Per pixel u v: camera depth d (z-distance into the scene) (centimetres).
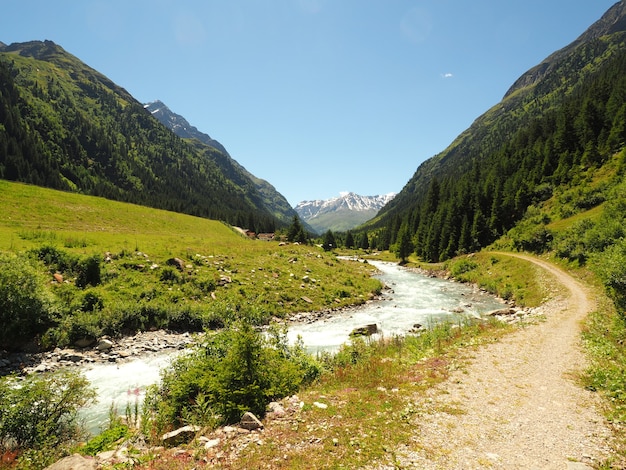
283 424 889
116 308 2261
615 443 762
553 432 824
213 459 726
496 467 679
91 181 17525
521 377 1233
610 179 7619
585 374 1238
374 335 2492
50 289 2266
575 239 4856
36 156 14662
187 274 3098
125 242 3834
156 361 1878
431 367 1377
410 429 841
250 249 4819
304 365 1388
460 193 11894
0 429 865
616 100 11681
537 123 16012
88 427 1155
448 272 7156
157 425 966
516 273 4984
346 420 900
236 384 1018
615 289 1853
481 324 2359
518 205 9769
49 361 1769
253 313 2578
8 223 4444
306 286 3728
